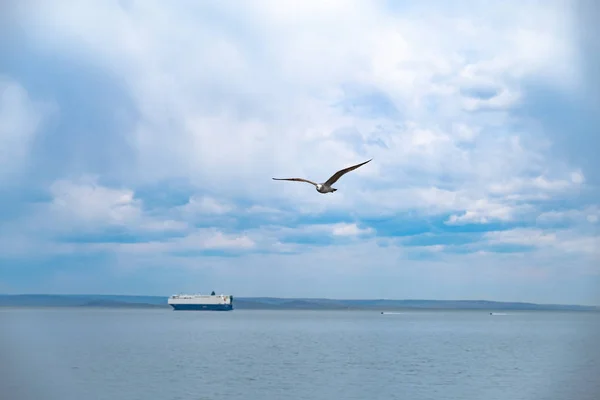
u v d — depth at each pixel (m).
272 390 27.33
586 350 47.00
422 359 40.44
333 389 27.61
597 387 27.95
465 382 29.50
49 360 39.72
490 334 72.06
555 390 27.23
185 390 27.52
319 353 44.81
